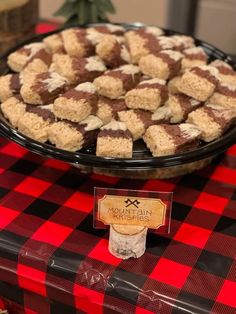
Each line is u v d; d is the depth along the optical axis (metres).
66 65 0.59
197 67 0.57
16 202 0.50
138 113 0.55
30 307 0.48
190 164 0.52
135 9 1.22
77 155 0.47
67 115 0.52
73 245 0.46
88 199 0.51
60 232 0.47
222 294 0.41
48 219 0.49
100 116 0.54
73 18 0.77
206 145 0.49
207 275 0.43
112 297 0.43
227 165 0.56
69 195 0.52
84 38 0.63
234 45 1.10
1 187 0.52
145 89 0.55
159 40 0.63
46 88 0.55
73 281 0.44
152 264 0.44
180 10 1.07
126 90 0.57
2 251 0.46
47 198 0.51
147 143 0.52
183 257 0.45
